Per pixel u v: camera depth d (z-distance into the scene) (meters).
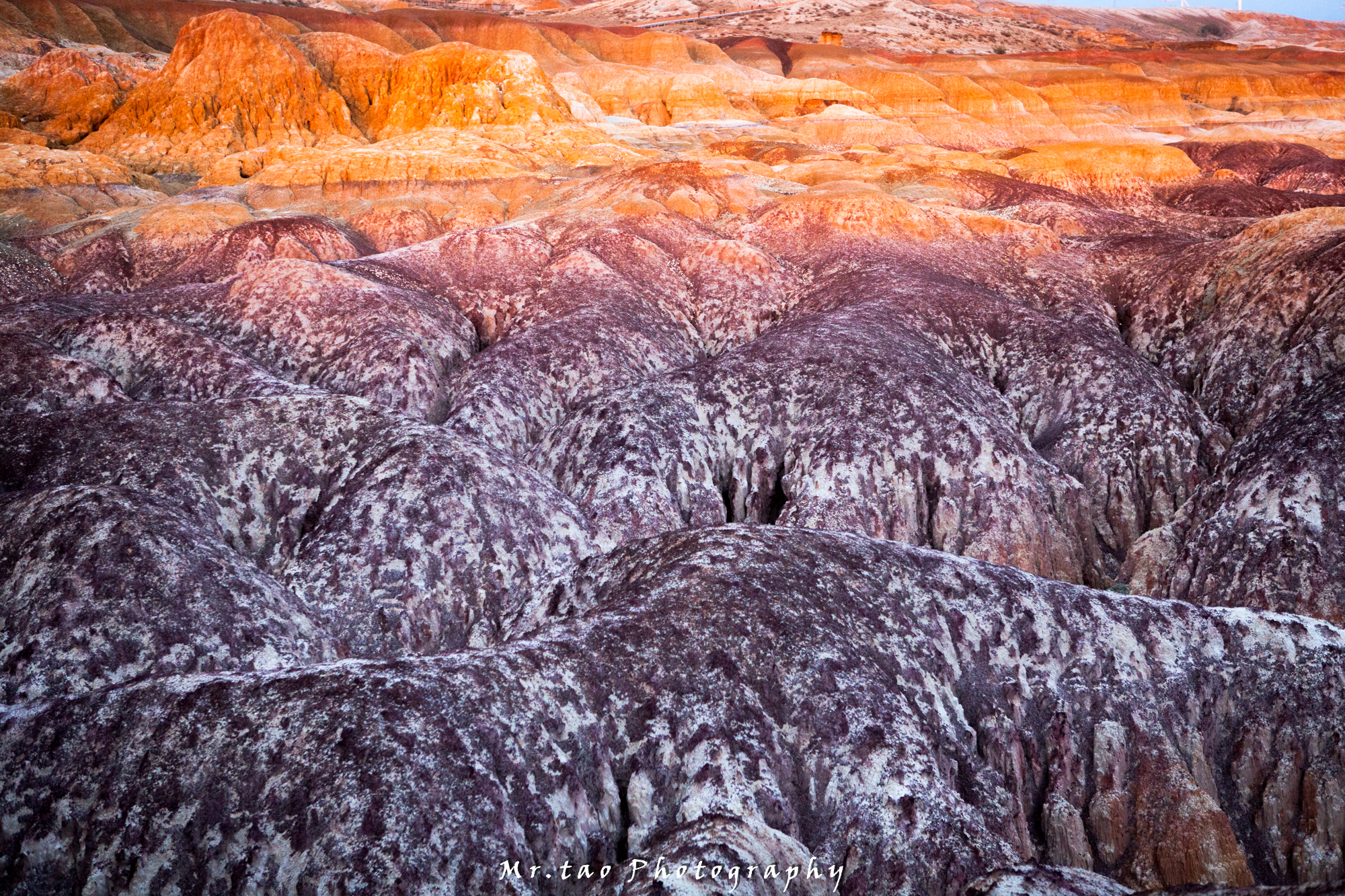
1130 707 14.45
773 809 11.85
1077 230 51.94
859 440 26.23
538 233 48.78
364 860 10.26
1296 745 14.20
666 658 13.05
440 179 70.12
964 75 130.38
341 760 10.80
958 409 27.14
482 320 39.94
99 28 118.00
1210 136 108.00
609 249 43.97
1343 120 118.25
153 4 127.56
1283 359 29.98
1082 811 13.92
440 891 10.29
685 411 28.00
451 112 89.94
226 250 49.16
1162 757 14.05
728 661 13.05
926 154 80.06
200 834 10.55
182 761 10.93
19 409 25.61
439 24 146.12
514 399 30.38
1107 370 31.06
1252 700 14.66
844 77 136.62
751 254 42.97
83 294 37.62
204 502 20.39
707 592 13.93
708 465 27.25
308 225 51.69
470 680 11.98
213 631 15.12
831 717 12.72
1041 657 14.80
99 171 70.44
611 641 13.22
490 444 22.94
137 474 20.34
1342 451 21.50
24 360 26.70
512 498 21.27
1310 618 15.36
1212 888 9.87
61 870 10.68
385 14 145.88
